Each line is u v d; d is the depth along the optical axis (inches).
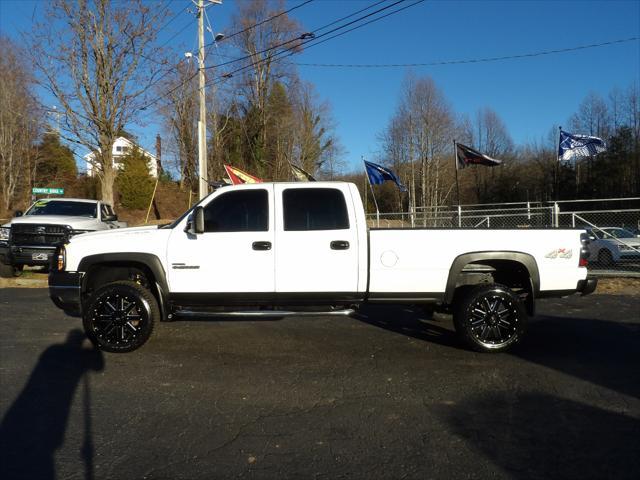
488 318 243.0
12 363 229.9
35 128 1363.2
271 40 1653.5
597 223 999.6
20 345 259.3
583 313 339.6
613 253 570.6
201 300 244.8
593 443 152.2
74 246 245.1
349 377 212.5
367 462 141.1
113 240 245.4
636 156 1859.0
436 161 1990.7
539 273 243.0
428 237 241.9
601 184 1902.1
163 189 1664.6
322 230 242.1
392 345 261.9
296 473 135.2
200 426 164.7
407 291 243.1
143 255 242.8
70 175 1683.1
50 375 214.1
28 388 198.7
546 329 295.1
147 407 180.4
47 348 254.1
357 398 189.3
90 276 254.2
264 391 196.4
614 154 1881.2
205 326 302.0
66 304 246.1
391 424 166.4
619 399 187.5
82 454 145.6
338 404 183.5
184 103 1518.2
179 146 1642.5
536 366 226.7
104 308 242.7
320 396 191.3
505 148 2369.6
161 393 194.1
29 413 174.6
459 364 229.9
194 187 1631.4
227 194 246.7
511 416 172.6
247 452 146.9
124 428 163.0
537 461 141.4
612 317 327.0
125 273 260.8
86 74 834.2
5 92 1315.2
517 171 2337.6
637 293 417.4
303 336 280.1
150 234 245.9
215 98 1550.2
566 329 295.0
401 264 241.0
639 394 192.5
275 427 164.1
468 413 175.3
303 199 246.1
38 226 483.2
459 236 242.2
